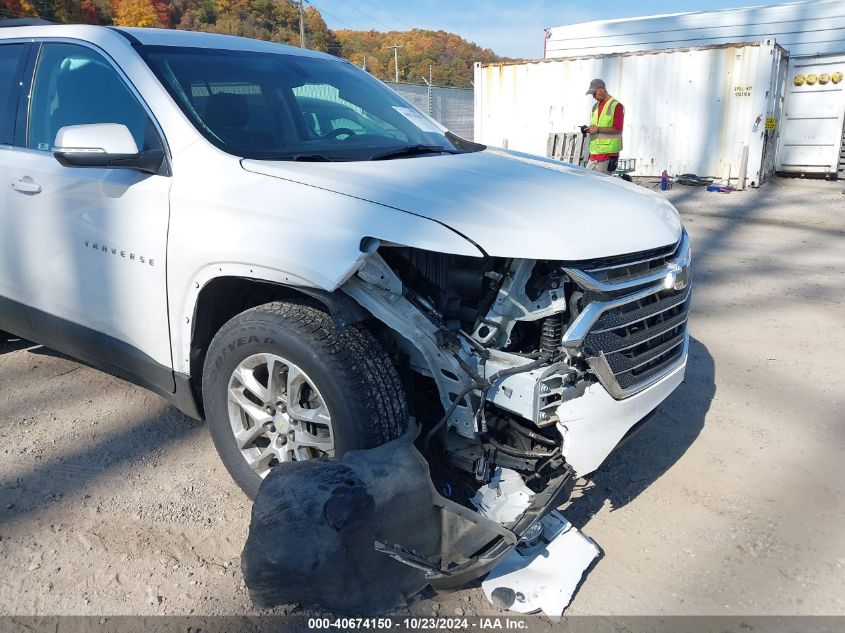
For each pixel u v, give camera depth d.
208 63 3.14
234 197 2.50
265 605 2.16
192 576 2.43
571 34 16.72
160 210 2.68
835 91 13.06
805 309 5.55
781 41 14.27
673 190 12.45
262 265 2.36
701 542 2.71
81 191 2.96
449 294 2.44
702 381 4.20
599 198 2.66
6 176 3.30
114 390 3.79
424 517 2.12
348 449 2.29
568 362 2.25
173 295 2.67
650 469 3.22
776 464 3.27
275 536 2.05
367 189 2.41
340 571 2.03
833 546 2.69
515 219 2.30
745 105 12.05
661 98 12.91
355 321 2.30
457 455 2.33
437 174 2.69
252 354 2.48
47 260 3.20
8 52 3.50
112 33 3.11
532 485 2.41
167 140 2.76
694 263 7.12
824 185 12.80
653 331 2.57
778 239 8.28
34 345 4.38
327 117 3.32
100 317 3.04
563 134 11.48
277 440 2.54
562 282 2.27
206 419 2.73
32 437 3.29
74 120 3.13
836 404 3.89
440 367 2.26
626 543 2.70
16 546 2.54
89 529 2.65
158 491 2.91
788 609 2.37
